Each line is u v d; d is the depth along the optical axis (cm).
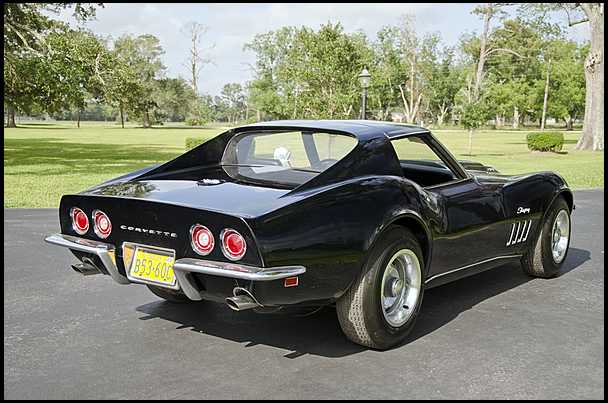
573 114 8862
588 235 780
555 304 487
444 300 495
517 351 385
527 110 8594
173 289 359
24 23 2300
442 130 8231
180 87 9269
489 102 3091
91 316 456
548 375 348
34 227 832
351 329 378
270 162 438
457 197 441
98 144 3809
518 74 8869
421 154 443
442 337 410
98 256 382
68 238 403
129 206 370
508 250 506
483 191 471
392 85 7169
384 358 373
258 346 393
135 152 2973
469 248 454
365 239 360
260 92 7650
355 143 404
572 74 8125
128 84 2367
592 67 3200
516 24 7319
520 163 2300
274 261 329
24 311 468
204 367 359
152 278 368
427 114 9481
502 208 483
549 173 558
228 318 451
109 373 350
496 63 8481
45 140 4306
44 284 545
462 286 538
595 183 1502
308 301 352
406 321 394
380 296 374
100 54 2270
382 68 6938
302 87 2744
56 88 2106
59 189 1336
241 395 321
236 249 331
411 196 395
